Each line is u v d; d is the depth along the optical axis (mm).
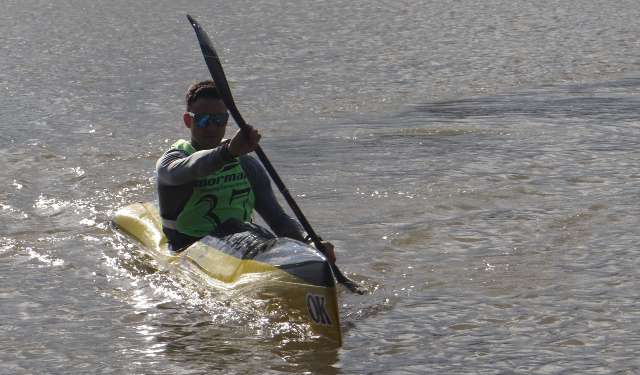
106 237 19047
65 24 68188
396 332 13609
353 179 24109
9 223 20344
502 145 27922
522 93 38812
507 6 76125
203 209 16094
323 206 21469
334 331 13180
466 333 13508
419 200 21641
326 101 37750
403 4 79375
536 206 20672
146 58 51094
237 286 14578
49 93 40344
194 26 15367
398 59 48938
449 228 19172
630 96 37031
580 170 24125
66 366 12672
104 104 37531
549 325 13719
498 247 17797
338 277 15375
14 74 46000
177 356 12875
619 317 13938
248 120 34125
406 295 15258
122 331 13922
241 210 16250
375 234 18953
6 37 60938
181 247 16516
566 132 29750
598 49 51406
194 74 45406
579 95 37750
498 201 21281
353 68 46281
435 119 33156
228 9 77312
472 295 15141
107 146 29266
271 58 50031
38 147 29016
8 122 33719
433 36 58219
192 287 15477
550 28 61250
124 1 84438
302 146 28953
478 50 51688
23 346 13453
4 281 16453
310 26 65000
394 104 36875
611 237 18109
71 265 17312
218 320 14250
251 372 12250
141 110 36156
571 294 15016
